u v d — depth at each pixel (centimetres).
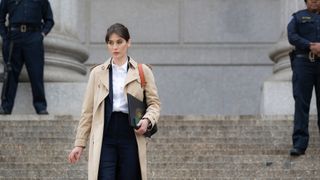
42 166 1672
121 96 1210
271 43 2995
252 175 1652
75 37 2397
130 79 1209
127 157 1201
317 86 1748
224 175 1645
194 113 2964
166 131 1877
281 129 1895
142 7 3019
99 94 1210
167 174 1644
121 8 3016
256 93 2969
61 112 2273
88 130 1227
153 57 2988
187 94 2970
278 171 1656
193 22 3006
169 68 2986
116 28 1213
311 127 1923
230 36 3000
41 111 2156
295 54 1755
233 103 2966
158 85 2978
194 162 1691
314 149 1769
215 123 1922
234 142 1844
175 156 1714
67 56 2362
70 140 1827
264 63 2975
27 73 2228
